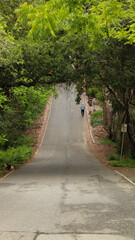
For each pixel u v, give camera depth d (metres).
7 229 5.61
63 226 5.79
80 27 8.16
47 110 54.25
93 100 56.78
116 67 18.98
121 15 9.90
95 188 11.09
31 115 30.03
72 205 7.84
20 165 23.08
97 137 39.69
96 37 9.01
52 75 19.03
